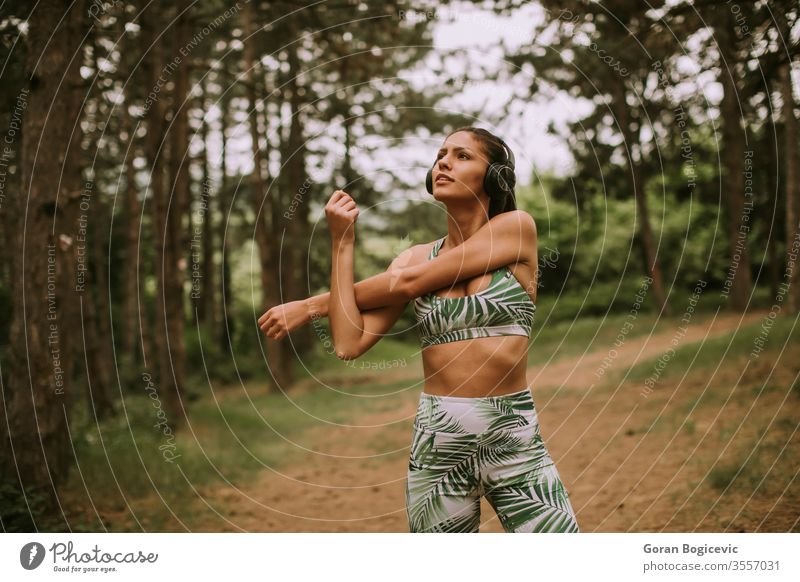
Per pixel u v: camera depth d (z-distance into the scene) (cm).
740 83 655
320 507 651
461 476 209
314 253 1584
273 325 217
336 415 1323
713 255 2912
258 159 1614
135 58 1100
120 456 760
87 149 1345
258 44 1362
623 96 1520
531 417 212
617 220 2908
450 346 209
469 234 217
